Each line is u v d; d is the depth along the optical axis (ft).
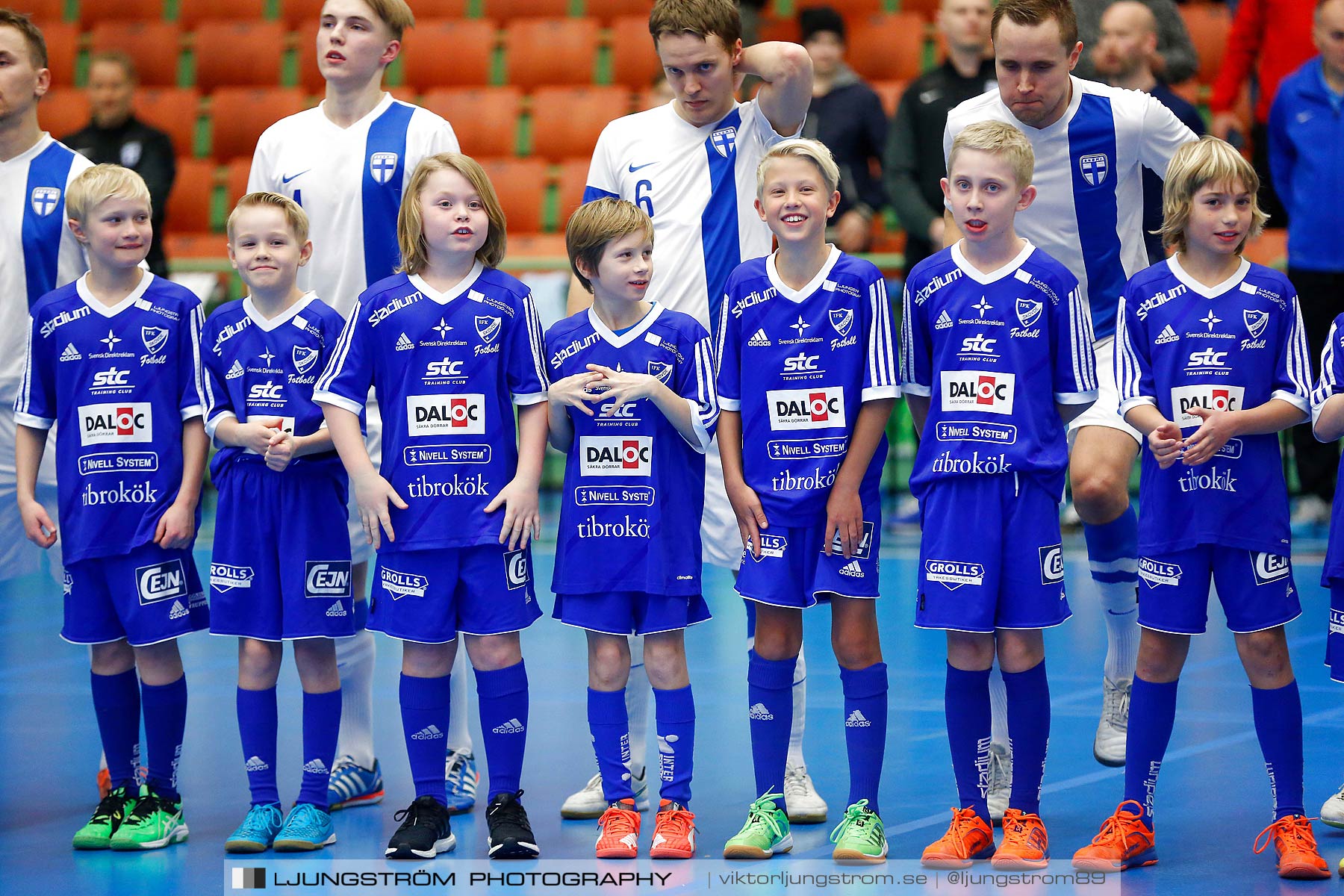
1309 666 39.34
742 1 57.47
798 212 25.43
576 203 79.82
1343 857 24.63
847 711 25.63
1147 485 25.18
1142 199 30.81
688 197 30.83
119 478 27.12
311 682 26.84
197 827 27.78
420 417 25.73
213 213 82.33
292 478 26.76
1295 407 24.41
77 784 31.12
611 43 86.74
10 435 30.71
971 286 25.11
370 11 30.60
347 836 26.94
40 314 27.66
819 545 25.67
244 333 27.35
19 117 30.60
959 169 24.79
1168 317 25.12
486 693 25.95
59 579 29.43
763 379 25.93
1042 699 24.75
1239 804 27.66
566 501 26.45
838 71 59.77
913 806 28.17
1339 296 52.95
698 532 26.71
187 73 90.22
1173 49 42.93
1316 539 54.70
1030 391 24.81
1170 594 24.63
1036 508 24.64
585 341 26.68
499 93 84.84
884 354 25.52
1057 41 28.09
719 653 43.83
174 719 27.27
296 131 31.53
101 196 26.96
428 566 25.61
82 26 93.71
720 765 31.32
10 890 23.86
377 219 30.91
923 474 25.26
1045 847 24.53
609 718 26.02
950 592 24.72
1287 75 57.72
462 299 26.03
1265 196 58.59
